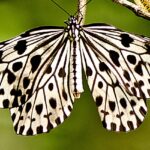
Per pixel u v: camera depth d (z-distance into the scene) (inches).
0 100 25.6
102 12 35.2
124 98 25.7
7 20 34.6
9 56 25.8
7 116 35.6
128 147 37.8
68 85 26.2
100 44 26.2
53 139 36.5
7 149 36.0
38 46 26.3
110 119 25.7
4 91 25.6
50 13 35.2
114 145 37.5
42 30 26.2
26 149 36.1
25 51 26.1
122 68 25.9
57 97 26.1
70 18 26.2
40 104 26.1
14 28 34.6
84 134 36.7
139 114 25.5
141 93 25.6
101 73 26.1
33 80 26.1
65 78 26.3
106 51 26.2
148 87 25.5
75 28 26.1
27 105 26.0
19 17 34.9
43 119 26.0
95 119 36.5
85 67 26.2
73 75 25.8
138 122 25.5
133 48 25.7
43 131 25.9
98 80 26.1
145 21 35.4
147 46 25.5
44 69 26.3
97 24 26.1
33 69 26.2
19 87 25.8
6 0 35.0
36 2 35.2
